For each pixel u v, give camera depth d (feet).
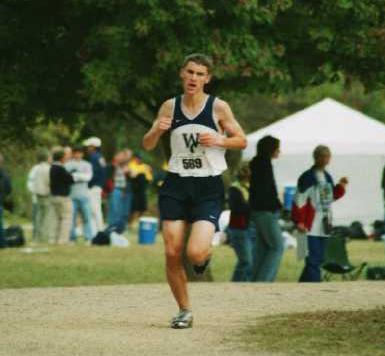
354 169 237.25
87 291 101.24
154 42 111.96
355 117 204.74
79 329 76.84
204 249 74.69
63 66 122.31
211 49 112.57
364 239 217.97
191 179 75.66
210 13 110.52
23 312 86.84
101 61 113.09
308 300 94.17
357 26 118.83
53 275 142.61
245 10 111.65
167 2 109.40
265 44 116.37
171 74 114.52
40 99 123.34
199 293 99.25
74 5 114.93
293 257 180.45
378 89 125.18
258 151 126.21
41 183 195.62
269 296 96.99
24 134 131.95
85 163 198.70
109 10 113.09
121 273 146.82
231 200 128.88
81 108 130.00
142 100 124.36
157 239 222.07
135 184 250.37
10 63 123.34
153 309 88.74
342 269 128.98
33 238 201.26
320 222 125.18
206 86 123.85
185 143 75.51
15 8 121.49
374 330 74.38
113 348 68.64
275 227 125.29
